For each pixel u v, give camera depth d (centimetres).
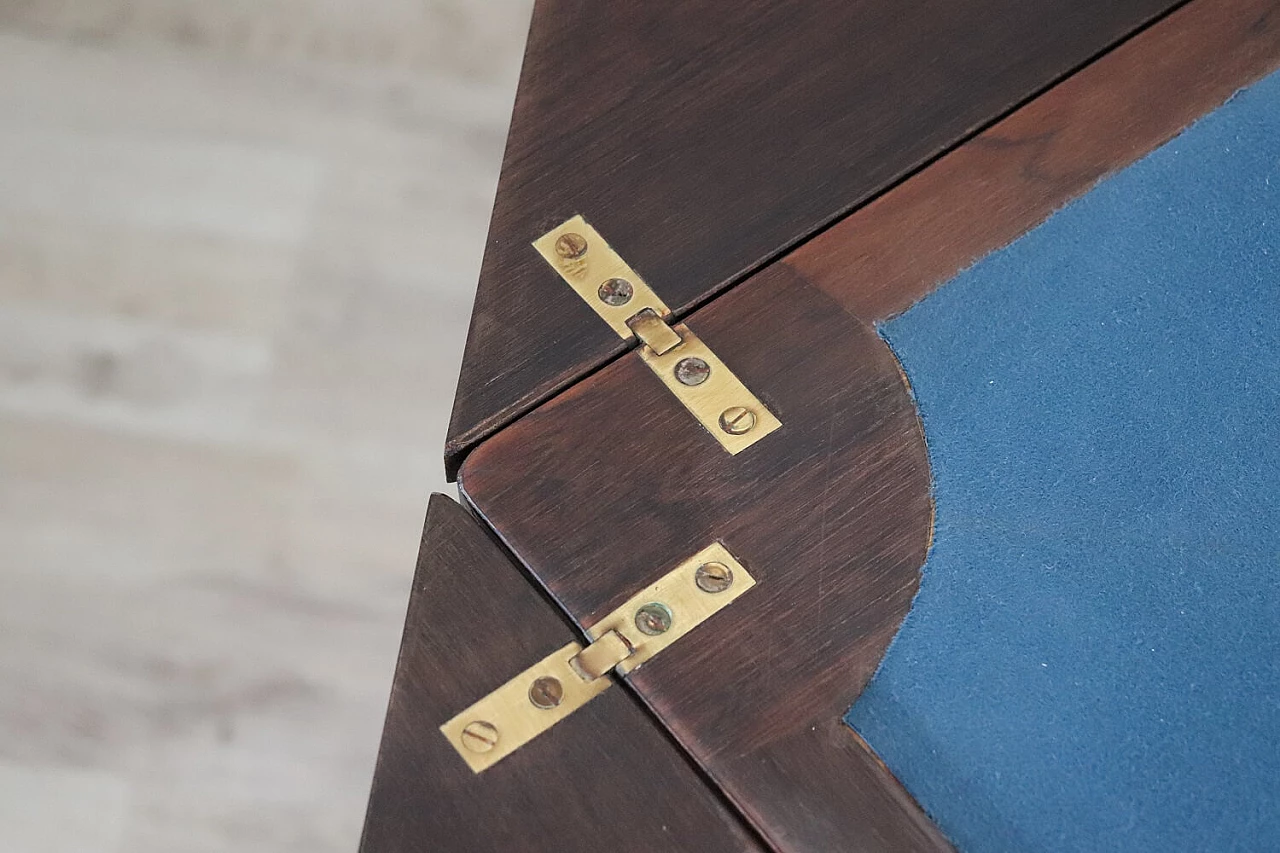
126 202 122
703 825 51
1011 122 64
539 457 57
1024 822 50
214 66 127
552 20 67
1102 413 57
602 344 59
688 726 52
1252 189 61
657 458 57
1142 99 64
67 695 106
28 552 110
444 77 127
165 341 117
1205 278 59
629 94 65
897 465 56
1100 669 52
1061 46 65
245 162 123
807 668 53
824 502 56
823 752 51
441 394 115
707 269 61
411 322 118
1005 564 54
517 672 53
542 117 65
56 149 124
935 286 60
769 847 50
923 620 53
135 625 108
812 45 66
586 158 63
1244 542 54
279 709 106
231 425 114
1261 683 52
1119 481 56
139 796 104
